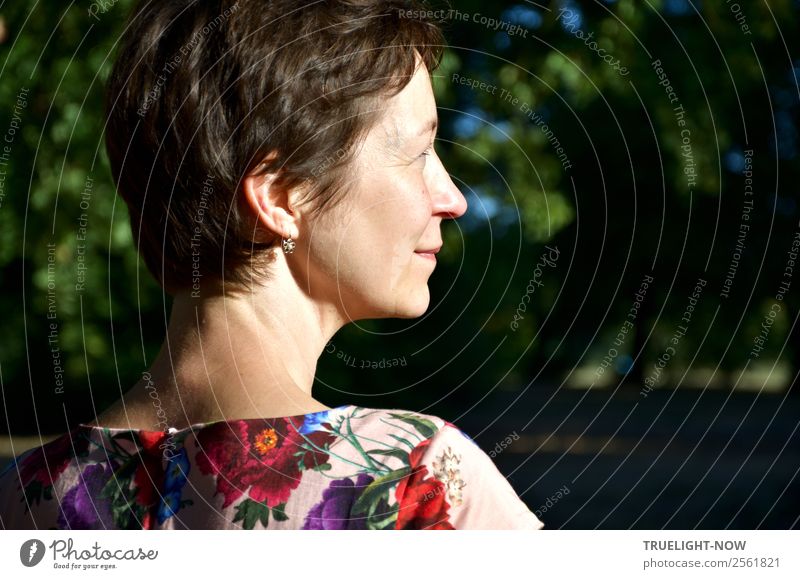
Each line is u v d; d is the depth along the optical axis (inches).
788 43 259.1
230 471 28.7
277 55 30.2
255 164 30.3
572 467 362.0
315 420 29.3
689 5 221.9
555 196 227.6
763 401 636.7
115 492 30.3
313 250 31.4
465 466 28.9
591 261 396.8
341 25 30.7
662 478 342.0
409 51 31.5
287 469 28.4
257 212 30.5
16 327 267.4
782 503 279.4
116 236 184.7
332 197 31.0
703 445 440.8
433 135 33.7
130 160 32.3
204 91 30.5
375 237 31.5
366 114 30.8
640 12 199.5
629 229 375.9
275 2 30.7
